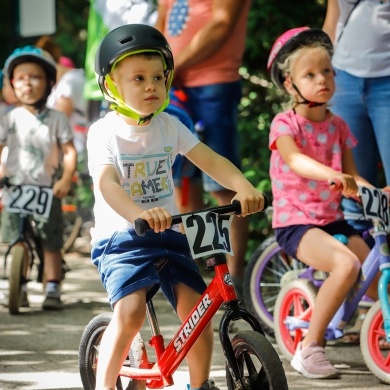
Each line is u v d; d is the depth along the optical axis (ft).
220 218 32.60
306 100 45.19
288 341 46.98
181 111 55.11
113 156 34.42
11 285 56.59
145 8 69.87
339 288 42.52
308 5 72.23
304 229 44.52
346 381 42.24
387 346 44.52
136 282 33.32
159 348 34.78
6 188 59.26
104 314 36.58
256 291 53.31
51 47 82.53
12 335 50.98
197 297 34.58
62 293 63.41
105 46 34.14
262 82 75.15
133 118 34.22
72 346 48.39
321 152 45.29
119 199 32.68
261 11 70.64
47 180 59.77
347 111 49.60
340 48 49.75
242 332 31.89
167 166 35.32
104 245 34.53
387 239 44.47
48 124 59.82
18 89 59.82
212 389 33.83
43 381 41.47
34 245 60.23
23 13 86.38
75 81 86.89
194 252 31.83
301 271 50.88
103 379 33.14
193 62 56.70
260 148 72.95
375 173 50.24
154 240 34.19
